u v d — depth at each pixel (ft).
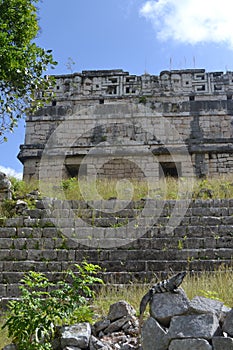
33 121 76.59
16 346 19.35
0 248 38.11
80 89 78.59
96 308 26.40
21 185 50.16
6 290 33.27
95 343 19.11
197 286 27.66
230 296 25.44
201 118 75.51
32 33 44.29
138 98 77.36
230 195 47.78
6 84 42.91
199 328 17.37
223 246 38.06
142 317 18.99
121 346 19.11
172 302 18.10
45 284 21.38
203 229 39.83
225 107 75.97
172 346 17.28
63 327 19.85
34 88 43.29
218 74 78.64
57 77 79.46
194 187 51.24
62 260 37.06
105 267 36.17
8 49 40.93
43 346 18.67
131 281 34.40
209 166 72.38
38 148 74.84
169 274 34.14
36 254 37.29
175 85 78.07
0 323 25.90
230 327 17.43
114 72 79.30
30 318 18.99
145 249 38.27
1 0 43.04
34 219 41.45
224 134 74.54
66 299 20.72
